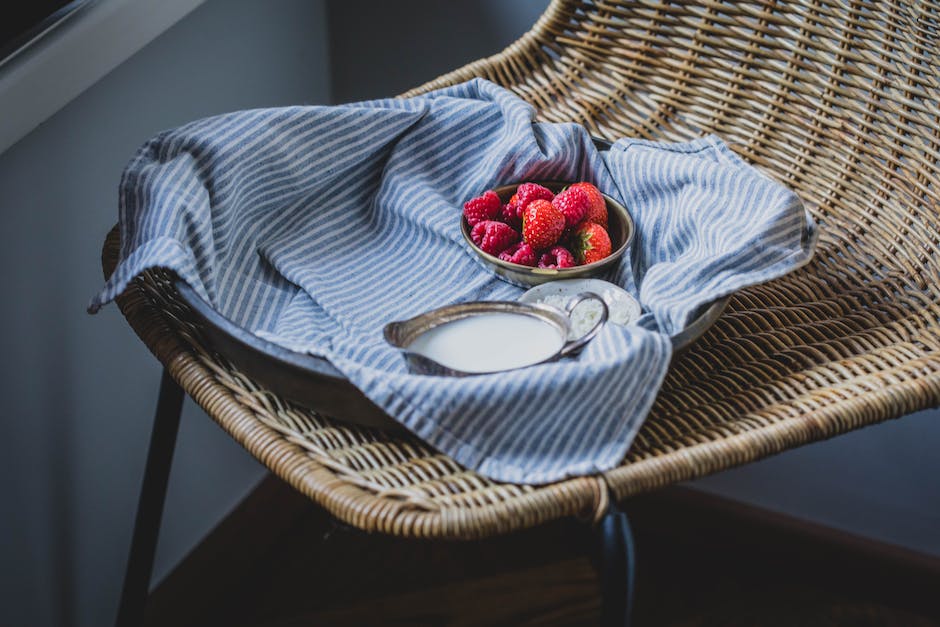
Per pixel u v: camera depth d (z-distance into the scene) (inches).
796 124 51.6
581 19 54.2
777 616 61.4
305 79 63.2
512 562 63.2
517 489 40.9
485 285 47.3
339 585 62.4
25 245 50.5
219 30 56.8
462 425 41.3
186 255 43.9
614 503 40.8
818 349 45.6
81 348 53.4
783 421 42.8
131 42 51.4
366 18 63.1
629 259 47.6
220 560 61.8
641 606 61.7
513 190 49.4
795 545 62.9
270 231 48.6
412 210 48.9
